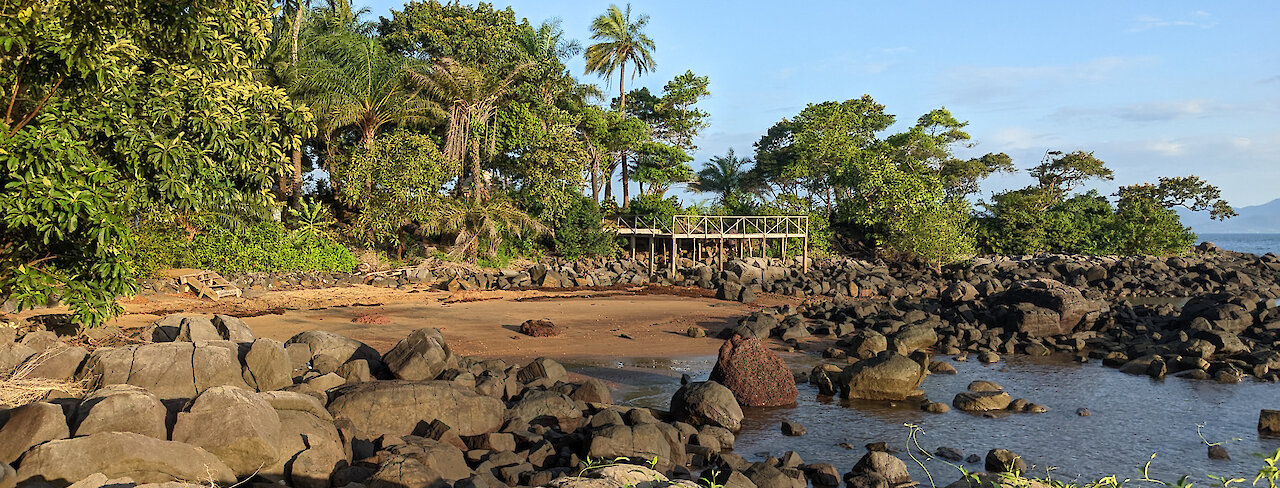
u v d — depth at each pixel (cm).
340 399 1045
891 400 1493
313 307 2572
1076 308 2573
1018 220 7119
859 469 1027
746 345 1499
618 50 6334
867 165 6744
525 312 2677
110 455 654
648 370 1750
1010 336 2391
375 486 744
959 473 1059
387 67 4134
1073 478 1044
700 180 7738
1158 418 1381
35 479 621
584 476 643
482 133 4622
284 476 779
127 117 1072
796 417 1362
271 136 1222
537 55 5138
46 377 969
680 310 2927
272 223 3416
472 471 897
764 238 5256
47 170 930
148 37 1093
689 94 6819
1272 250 14500
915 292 4069
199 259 3008
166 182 1066
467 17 5694
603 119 5788
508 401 1301
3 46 900
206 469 696
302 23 4147
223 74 1216
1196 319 2416
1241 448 1202
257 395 825
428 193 4031
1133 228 7212
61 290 1083
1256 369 1780
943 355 2094
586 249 4931
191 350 1033
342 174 4134
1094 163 8088
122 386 870
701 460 1057
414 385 1090
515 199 4853
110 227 981
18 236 1056
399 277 3578
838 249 6631
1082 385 1683
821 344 2227
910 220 5916
